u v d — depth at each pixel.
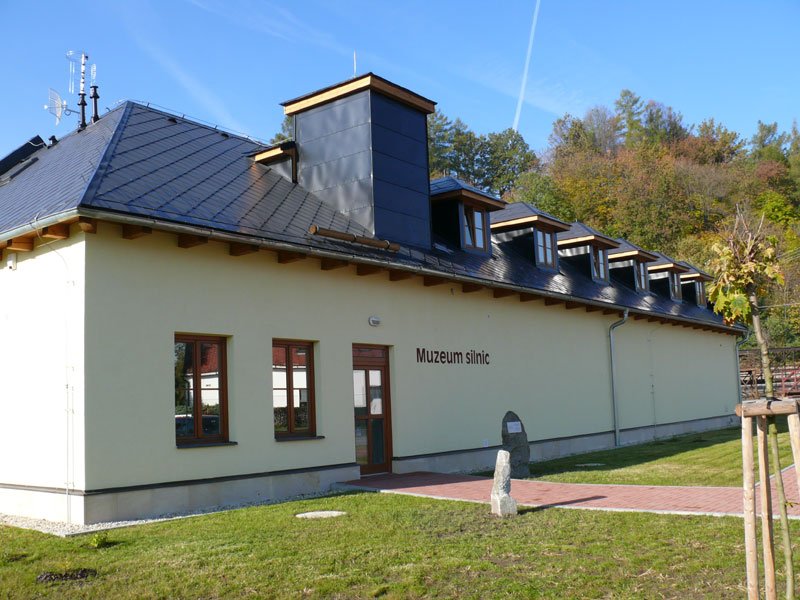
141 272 10.80
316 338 13.44
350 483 13.32
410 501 11.12
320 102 16.61
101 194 10.32
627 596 6.14
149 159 13.22
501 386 18.14
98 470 10.00
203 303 11.59
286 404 12.99
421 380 15.76
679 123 75.12
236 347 12.01
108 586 6.61
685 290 32.88
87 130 16.11
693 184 59.22
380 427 14.88
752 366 42.06
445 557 7.43
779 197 58.53
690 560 7.15
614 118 77.00
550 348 20.30
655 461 17.08
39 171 14.96
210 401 11.74
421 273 14.87
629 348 24.53
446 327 16.62
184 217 10.95
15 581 6.80
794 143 74.62
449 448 16.30
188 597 6.31
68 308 10.40
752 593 4.88
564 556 7.41
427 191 17.31
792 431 4.69
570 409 20.80
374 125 15.98
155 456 10.67
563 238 25.25
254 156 16.89
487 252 19.72
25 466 11.02
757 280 5.30
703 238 53.38
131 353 10.55
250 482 11.89
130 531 9.13
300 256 12.60
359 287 14.49
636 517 9.34
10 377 11.51
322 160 16.52
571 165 64.94
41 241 10.92
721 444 20.88
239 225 11.81
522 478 14.30
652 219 55.72
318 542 8.17
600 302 21.11
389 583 6.59
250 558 7.46
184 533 8.85
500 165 72.75
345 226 15.02
